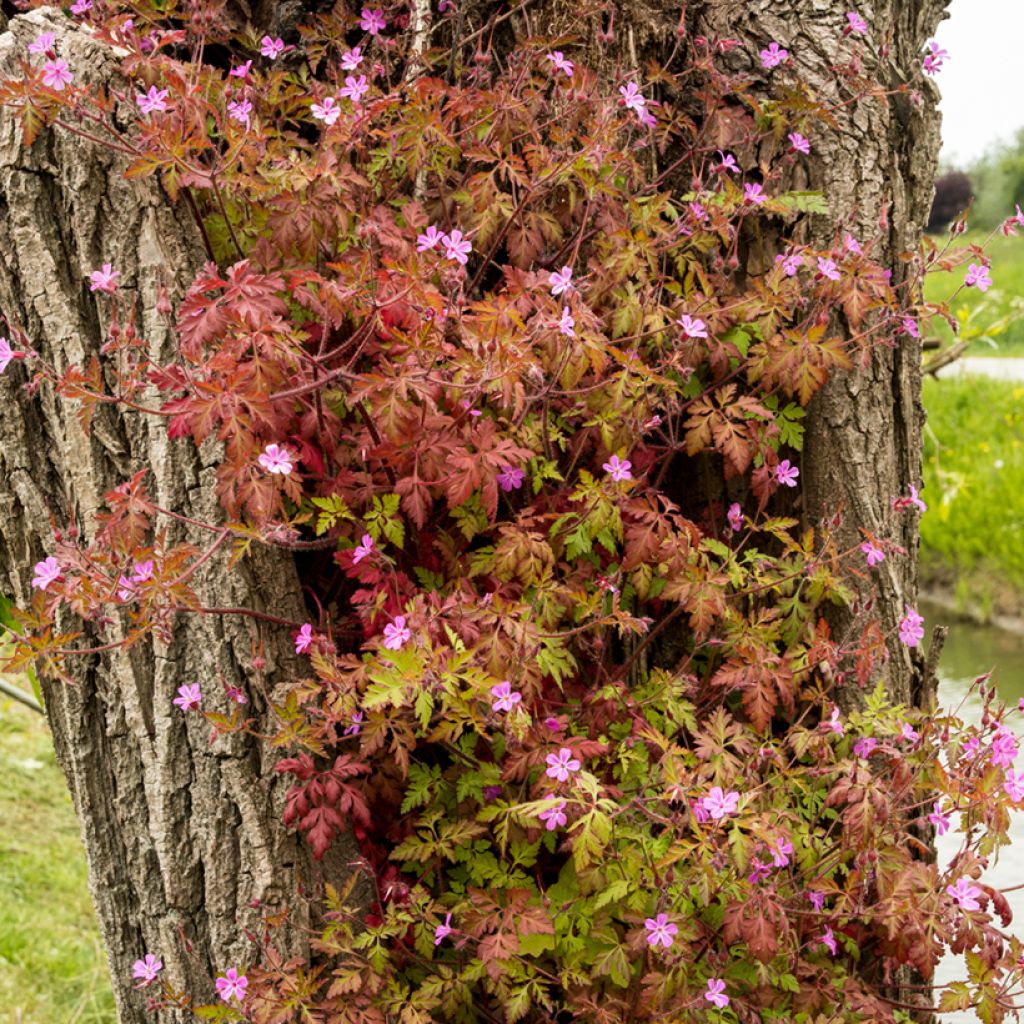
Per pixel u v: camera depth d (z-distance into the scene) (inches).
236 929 99.3
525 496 105.1
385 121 106.4
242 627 96.8
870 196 114.7
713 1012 98.8
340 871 101.8
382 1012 95.7
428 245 89.4
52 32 96.3
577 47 116.2
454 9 112.1
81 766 100.0
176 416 87.6
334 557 96.3
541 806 86.1
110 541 89.0
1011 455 379.2
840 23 112.7
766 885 93.6
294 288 91.4
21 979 188.4
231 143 92.7
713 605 100.5
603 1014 93.9
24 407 98.7
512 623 90.4
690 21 115.0
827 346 105.8
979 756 99.3
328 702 91.4
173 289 95.7
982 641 298.2
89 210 94.9
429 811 99.0
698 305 105.9
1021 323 573.9
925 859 118.7
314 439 97.4
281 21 129.5
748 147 115.1
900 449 120.3
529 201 104.0
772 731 119.5
